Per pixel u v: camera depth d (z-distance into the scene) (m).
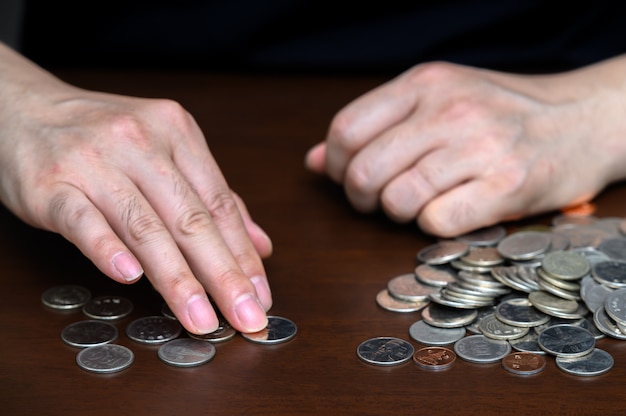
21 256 1.32
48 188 1.18
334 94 2.07
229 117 1.91
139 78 2.13
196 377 1.03
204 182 1.26
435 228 1.39
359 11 2.13
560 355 1.07
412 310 1.18
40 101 1.32
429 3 2.13
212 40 2.13
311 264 1.32
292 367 1.06
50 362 1.06
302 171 1.66
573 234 1.40
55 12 2.13
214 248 1.15
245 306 1.11
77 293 1.22
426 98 1.49
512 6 2.10
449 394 1.00
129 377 1.03
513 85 1.56
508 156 1.43
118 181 1.17
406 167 1.43
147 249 1.11
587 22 2.13
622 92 1.59
